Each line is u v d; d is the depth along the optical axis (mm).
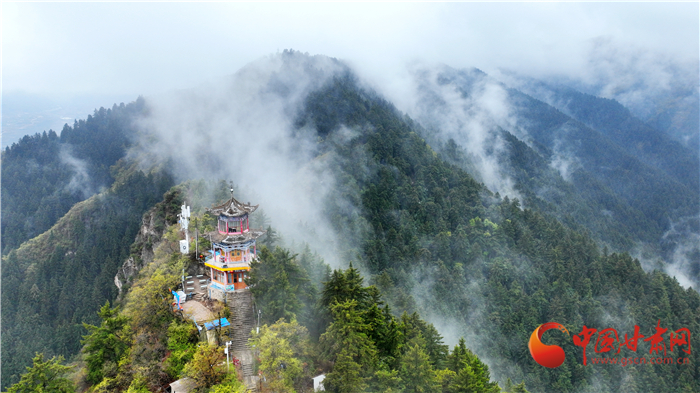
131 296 75875
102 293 178375
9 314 176375
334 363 64812
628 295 160750
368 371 63656
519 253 182125
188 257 92875
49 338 150875
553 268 170875
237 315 73562
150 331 71062
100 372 67125
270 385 57812
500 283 165125
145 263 150625
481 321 151125
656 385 126438
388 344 72188
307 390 61625
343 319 63094
